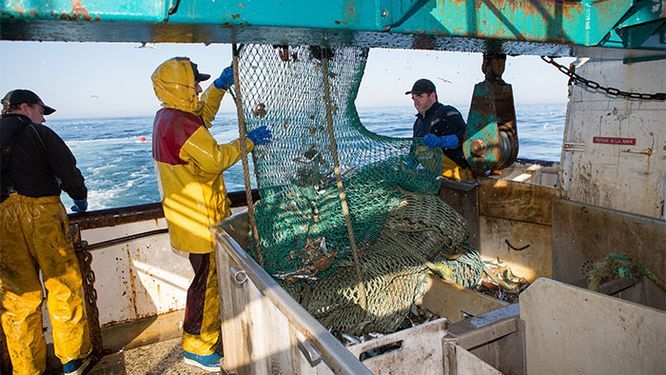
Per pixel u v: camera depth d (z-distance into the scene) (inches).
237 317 104.2
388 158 132.3
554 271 145.9
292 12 64.3
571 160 141.5
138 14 54.0
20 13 48.0
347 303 106.5
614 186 130.4
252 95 103.7
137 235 153.9
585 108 136.6
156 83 118.7
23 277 123.5
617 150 128.8
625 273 111.8
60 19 50.1
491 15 81.0
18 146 119.3
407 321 126.3
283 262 112.2
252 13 61.6
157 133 120.6
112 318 156.3
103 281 153.8
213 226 114.3
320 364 60.4
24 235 121.3
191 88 118.3
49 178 124.9
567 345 86.7
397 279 115.5
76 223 138.1
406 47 91.1
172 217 123.9
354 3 68.6
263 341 87.9
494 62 134.5
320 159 116.7
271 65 103.8
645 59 119.4
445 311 130.8
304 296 106.8
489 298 118.3
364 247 121.0
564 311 85.9
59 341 127.3
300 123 112.5
